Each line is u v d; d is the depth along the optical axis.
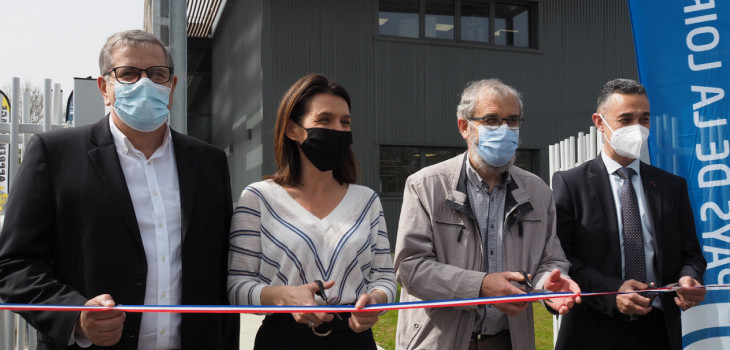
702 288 2.65
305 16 12.88
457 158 2.81
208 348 2.21
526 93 14.16
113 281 2.04
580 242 2.92
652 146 3.52
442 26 13.88
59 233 2.05
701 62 3.45
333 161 2.27
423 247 2.60
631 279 2.82
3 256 1.97
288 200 2.28
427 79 13.62
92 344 2.04
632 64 14.88
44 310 1.81
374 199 2.44
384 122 13.31
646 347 2.84
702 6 3.45
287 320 2.17
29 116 4.32
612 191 2.96
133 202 2.15
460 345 2.54
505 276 2.35
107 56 2.21
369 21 13.28
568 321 2.96
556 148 5.29
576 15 14.51
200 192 2.25
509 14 14.30
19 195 2.02
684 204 2.97
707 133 3.44
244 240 2.25
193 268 2.17
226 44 16.91
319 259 2.19
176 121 4.73
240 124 14.98
